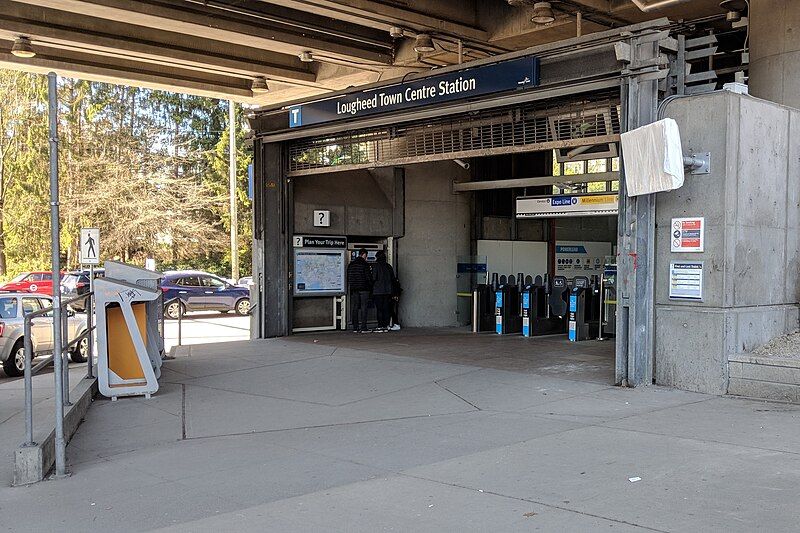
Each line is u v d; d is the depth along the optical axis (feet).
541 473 18.86
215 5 45.96
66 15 51.13
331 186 56.24
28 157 140.05
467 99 37.91
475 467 19.76
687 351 29.50
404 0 47.09
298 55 57.06
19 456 20.59
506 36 51.06
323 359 41.73
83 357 50.60
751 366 27.71
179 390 33.99
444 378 34.47
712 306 28.76
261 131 52.01
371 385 33.55
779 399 26.94
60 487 20.06
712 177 28.78
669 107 30.04
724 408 25.91
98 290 32.09
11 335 44.65
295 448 23.04
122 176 147.95
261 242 52.54
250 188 54.39
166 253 152.46
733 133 28.55
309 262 54.90
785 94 33.22
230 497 18.34
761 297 30.19
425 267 60.18
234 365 40.78
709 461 19.17
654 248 30.53
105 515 17.49
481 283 61.00
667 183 28.09
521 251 65.10
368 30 55.62
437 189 60.80
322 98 46.39
